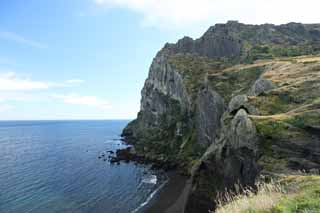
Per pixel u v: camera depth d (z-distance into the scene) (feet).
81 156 327.47
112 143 470.39
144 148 303.68
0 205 148.36
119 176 217.36
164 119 379.76
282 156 70.03
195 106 287.69
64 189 182.39
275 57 299.38
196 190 107.86
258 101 103.45
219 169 100.73
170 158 262.26
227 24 512.22
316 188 33.22
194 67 370.94
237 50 432.66
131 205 150.51
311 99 91.04
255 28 481.05
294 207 26.91
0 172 235.40
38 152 368.07
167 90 405.18
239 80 224.53
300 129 73.51
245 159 82.53
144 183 194.18
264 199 30.91
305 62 160.25
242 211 30.01
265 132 76.84
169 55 457.27
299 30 476.13
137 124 532.32
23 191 176.45
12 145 458.09
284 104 96.73
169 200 155.84
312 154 66.90
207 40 500.33
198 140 254.47
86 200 159.22
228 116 115.44
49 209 143.43
